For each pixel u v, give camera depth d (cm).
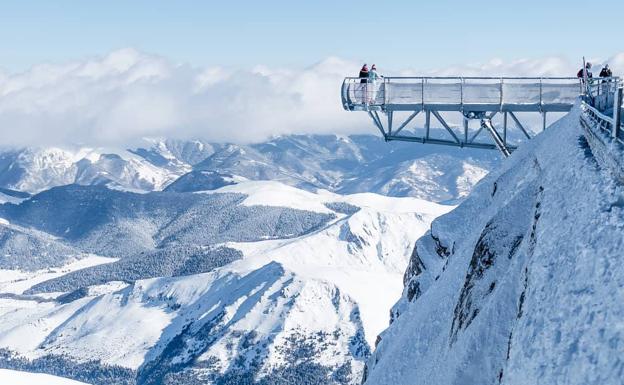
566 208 3519
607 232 2925
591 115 4597
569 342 2573
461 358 3803
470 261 4956
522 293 3381
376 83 6812
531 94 6588
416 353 5062
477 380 3678
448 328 4709
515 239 4406
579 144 4297
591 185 3441
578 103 5519
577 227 3178
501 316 3759
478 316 3922
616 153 3381
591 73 6425
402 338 5500
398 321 6456
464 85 6669
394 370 5125
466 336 3931
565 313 2727
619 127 3644
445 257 6731
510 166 6200
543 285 3055
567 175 3938
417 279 6994
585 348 2478
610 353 2359
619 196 3138
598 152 3819
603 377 2309
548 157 5066
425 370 4672
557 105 6538
